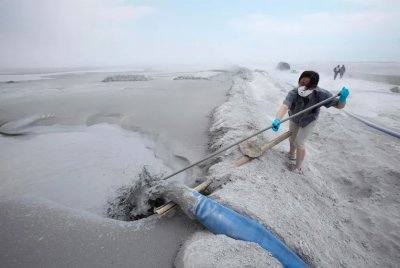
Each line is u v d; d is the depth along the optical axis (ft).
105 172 13.65
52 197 11.33
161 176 12.96
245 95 29.37
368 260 8.41
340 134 18.24
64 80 53.52
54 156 15.53
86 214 9.12
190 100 28.17
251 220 7.94
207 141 16.70
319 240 8.45
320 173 13.51
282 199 9.84
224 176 10.96
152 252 7.47
